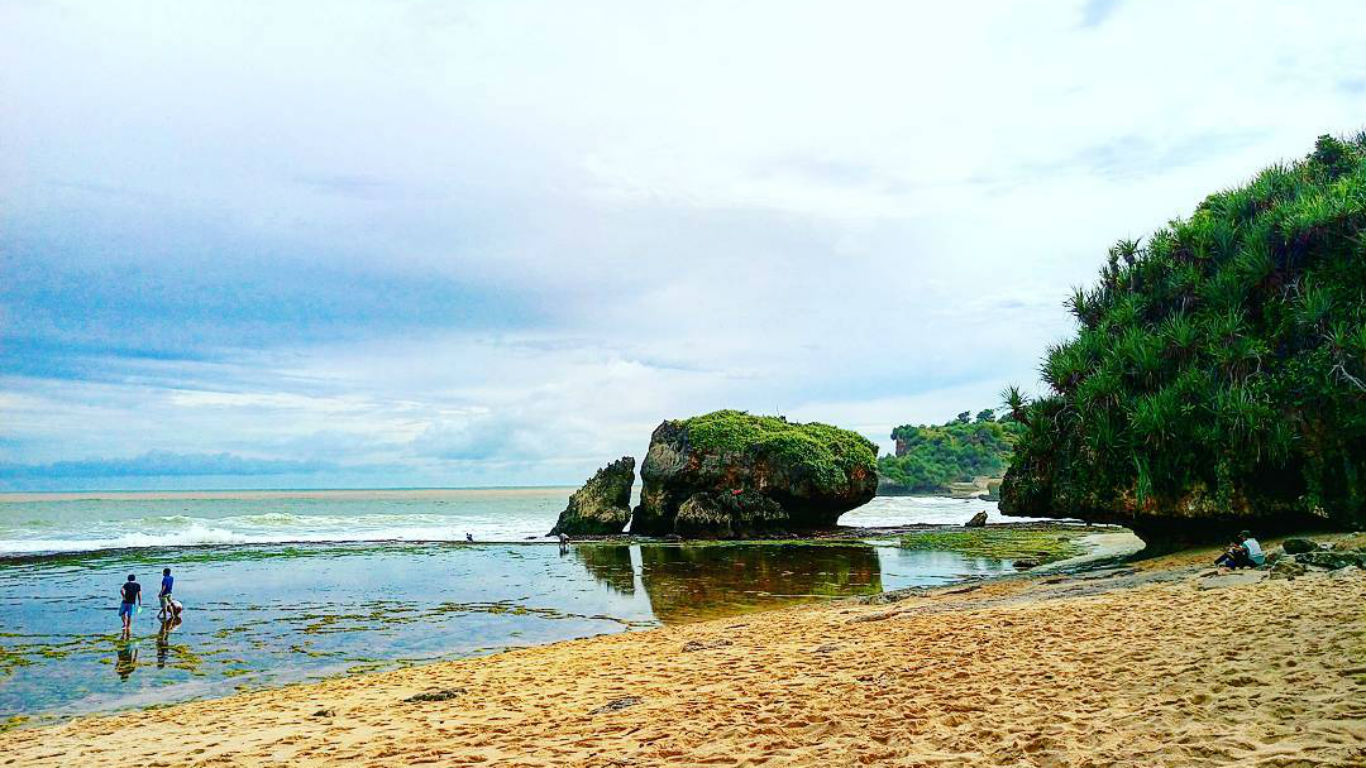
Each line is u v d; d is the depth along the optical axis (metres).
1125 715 6.40
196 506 100.19
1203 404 20.78
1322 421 19.20
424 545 43.50
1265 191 23.98
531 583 28.14
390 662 16.23
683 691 10.09
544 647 16.89
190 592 26.02
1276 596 10.88
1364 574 11.64
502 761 7.42
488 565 33.84
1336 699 5.93
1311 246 21.20
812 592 25.17
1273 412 19.56
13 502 116.38
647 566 33.16
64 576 29.42
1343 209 20.05
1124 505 22.34
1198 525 21.92
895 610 16.95
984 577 25.94
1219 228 23.47
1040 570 26.11
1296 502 19.80
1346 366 18.91
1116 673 7.91
